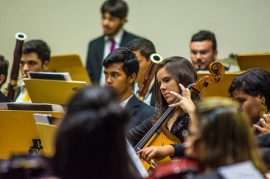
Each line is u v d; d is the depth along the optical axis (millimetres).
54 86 8445
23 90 10688
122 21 12914
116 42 12883
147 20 14320
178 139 7543
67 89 8383
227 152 4879
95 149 4434
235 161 4883
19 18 14727
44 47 10992
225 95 8859
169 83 7711
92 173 4457
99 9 14570
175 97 7707
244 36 13961
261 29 13883
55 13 14648
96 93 4508
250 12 13914
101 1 14562
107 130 4438
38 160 4965
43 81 8492
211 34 11594
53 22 14656
